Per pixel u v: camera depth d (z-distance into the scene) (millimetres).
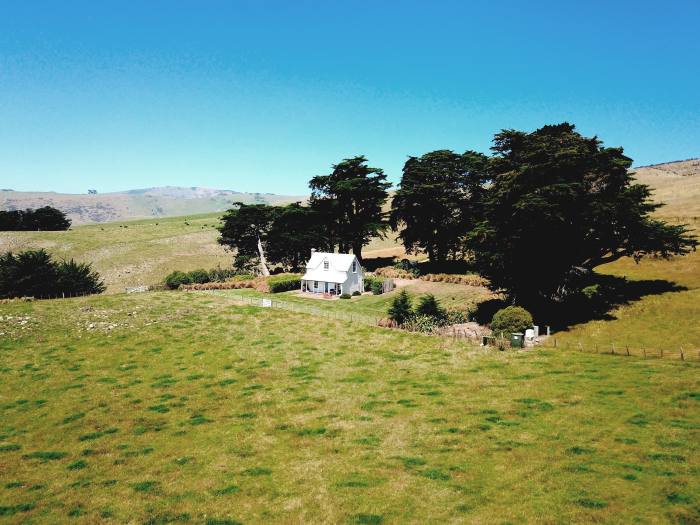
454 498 15562
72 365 34250
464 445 19531
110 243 131250
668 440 18062
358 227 83438
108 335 41594
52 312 48531
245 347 38250
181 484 17859
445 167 73938
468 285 65875
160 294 60625
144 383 30594
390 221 82125
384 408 24672
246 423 23766
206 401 27219
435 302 47500
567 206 39281
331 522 14695
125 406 26750
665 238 42562
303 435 21922
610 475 16000
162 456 20500
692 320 38531
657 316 40812
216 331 43094
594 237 43156
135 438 22609
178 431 23188
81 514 16031
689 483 14977
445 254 80125
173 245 132125
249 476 18234
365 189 80375
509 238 40406
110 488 17797
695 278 49688
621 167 41625
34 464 20219
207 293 63281
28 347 38281
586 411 21766
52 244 126125
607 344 36000
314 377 30656
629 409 21516
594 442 18609
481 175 71188
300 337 40969
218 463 19516
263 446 20969
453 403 24516
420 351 35438
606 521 13531
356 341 39344
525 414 22156
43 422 24891
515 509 14562
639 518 13492
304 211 83688
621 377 26188
